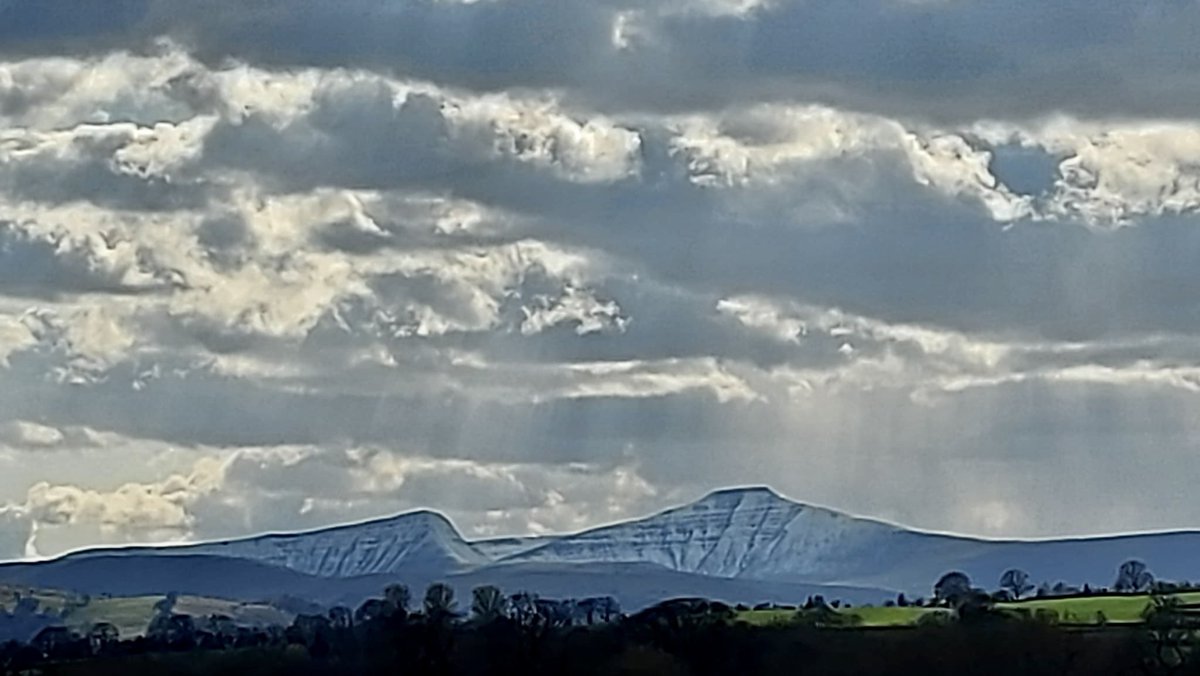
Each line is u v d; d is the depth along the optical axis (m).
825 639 175.50
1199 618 180.12
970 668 172.12
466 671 169.75
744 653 173.00
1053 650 170.75
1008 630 173.12
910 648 173.12
